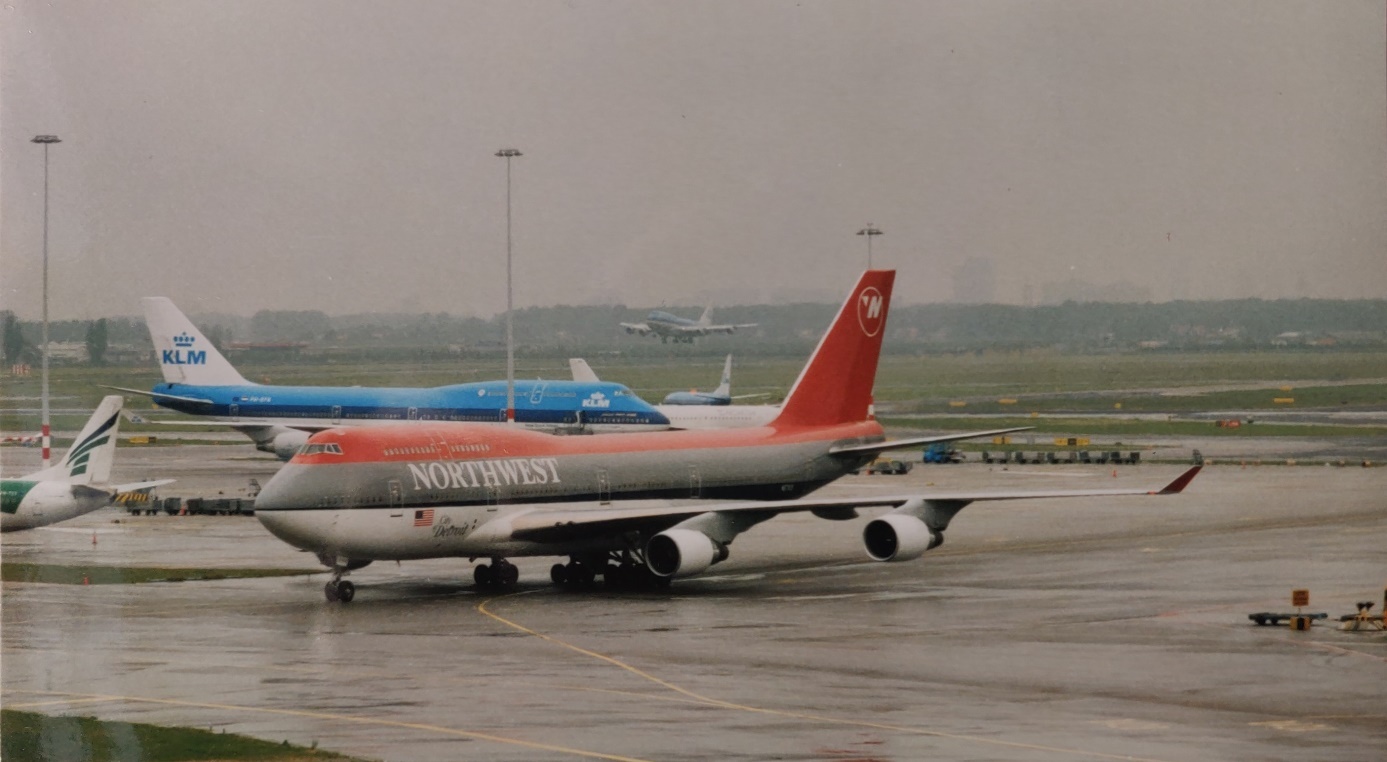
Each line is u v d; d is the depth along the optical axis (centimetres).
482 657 4934
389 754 3562
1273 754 3588
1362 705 4166
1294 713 4062
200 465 14738
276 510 5931
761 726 3875
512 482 6619
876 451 8106
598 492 6950
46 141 8600
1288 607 6084
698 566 6450
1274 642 5238
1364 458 14925
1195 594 6500
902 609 6081
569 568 7025
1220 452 15662
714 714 4025
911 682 4488
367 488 6122
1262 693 4338
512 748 3622
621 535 6856
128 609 6103
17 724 3900
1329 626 5597
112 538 8962
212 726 3897
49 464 11175
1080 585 6844
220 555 8112
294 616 5897
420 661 4859
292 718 3984
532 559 8012
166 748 3625
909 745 3659
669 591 6700
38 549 8388
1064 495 6700
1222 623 5678
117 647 5150
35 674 4641
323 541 6031
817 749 3612
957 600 6356
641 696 4272
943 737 3747
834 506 6775
